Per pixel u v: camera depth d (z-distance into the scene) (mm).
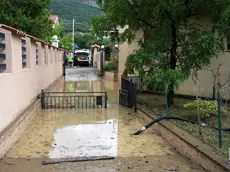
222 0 6848
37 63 9648
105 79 19078
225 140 4793
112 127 6566
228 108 7750
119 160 4484
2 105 4902
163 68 7863
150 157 4645
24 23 13211
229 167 3551
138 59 7480
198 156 4273
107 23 9023
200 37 6965
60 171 4027
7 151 4777
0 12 12727
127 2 7746
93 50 35312
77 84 15836
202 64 7992
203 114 6480
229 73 8891
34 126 6566
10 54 5586
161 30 7898
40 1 14094
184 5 7504
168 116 6266
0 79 4785
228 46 9227
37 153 4754
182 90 10617
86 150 4941
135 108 8375
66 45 35250
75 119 7324
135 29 9172
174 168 4172
